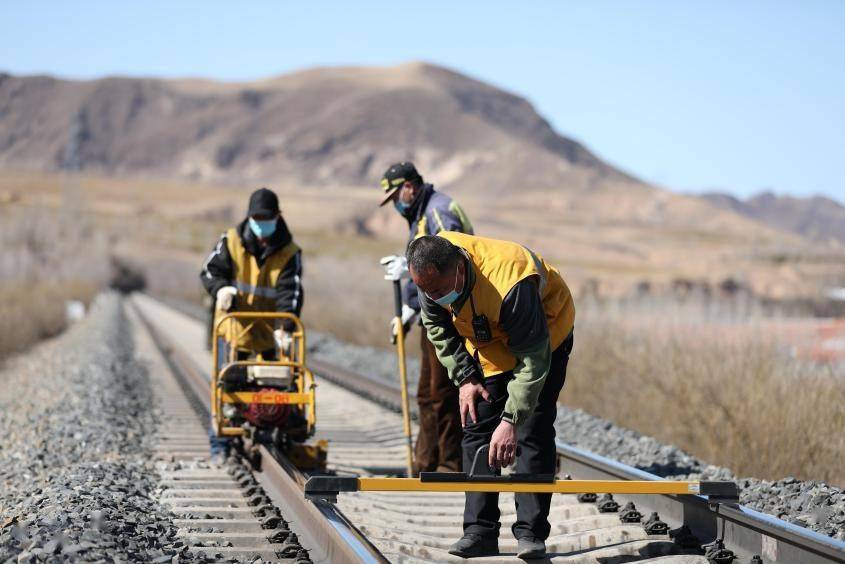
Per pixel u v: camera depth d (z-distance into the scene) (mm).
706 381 29625
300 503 18625
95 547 15133
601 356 38406
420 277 14219
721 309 44438
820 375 29156
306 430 24844
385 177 21953
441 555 16453
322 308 83750
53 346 83688
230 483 23062
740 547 16078
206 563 15961
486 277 14570
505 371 15688
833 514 17984
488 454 15711
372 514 19781
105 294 196500
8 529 16391
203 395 39781
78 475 22453
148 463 26031
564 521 18562
